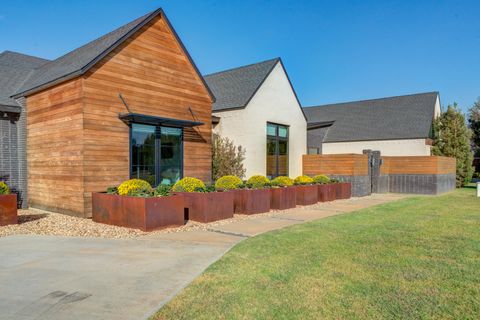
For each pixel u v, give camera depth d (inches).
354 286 166.1
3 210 315.3
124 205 312.5
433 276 181.2
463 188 877.2
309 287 164.4
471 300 150.6
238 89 681.6
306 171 703.1
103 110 370.0
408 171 722.2
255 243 252.2
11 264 202.2
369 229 307.1
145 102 412.8
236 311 138.7
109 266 198.7
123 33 397.7
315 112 1235.2
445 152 893.2
